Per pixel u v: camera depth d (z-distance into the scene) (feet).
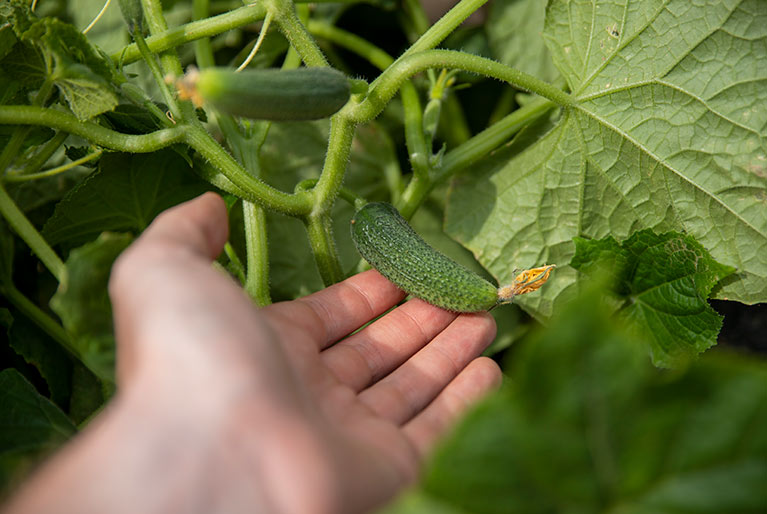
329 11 2.27
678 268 1.81
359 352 1.68
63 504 1.26
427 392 1.65
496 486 1.24
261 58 2.16
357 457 1.38
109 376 1.52
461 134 2.26
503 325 2.03
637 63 1.79
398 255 1.67
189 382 1.32
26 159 1.77
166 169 1.80
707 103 1.76
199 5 2.01
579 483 1.26
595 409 1.25
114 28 2.12
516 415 1.24
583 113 1.85
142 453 1.29
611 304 1.89
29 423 1.63
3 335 1.90
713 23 1.73
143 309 1.37
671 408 1.25
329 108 1.55
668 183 1.82
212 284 1.41
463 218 2.01
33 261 1.97
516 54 2.18
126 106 1.77
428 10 2.49
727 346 2.07
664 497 1.26
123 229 1.87
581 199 1.91
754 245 1.78
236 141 1.86
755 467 1.25
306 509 1.27
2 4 1.69
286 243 2.09
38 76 1.70
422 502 1.24
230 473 1.29
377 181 2.16
